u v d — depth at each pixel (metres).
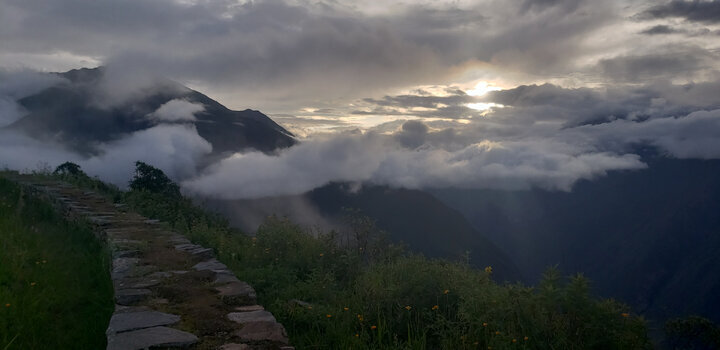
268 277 7.32
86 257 8.20
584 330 4.90
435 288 6.23
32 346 4.95
